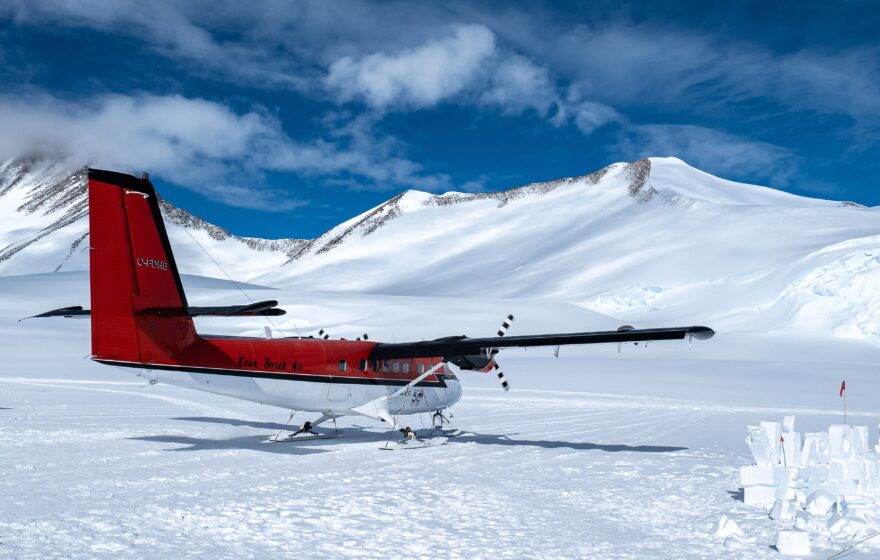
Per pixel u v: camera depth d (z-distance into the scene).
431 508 8.92
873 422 20.53
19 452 12.34
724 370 44.78
